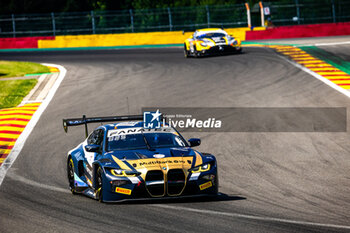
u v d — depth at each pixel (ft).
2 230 76.13
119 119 113.39
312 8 501.56
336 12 501.15
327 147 147.13
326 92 219.41
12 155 150.41
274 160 134.72
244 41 446.60
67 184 116.78
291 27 453.99
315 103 202.28
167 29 497.46
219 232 71.41
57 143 163.12
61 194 105.19
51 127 183.93
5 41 481.05
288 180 114.32
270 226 74.74
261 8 478.59
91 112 203.82
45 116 200.34
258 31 454.81
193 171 89.71
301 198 97.09
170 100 218.18
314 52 328.90
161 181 87.66
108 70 301.43
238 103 207.62
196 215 81.56
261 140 156.76
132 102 217.36
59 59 370.12
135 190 87.45
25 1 633.61
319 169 124.67
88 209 88.17
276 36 454.40
